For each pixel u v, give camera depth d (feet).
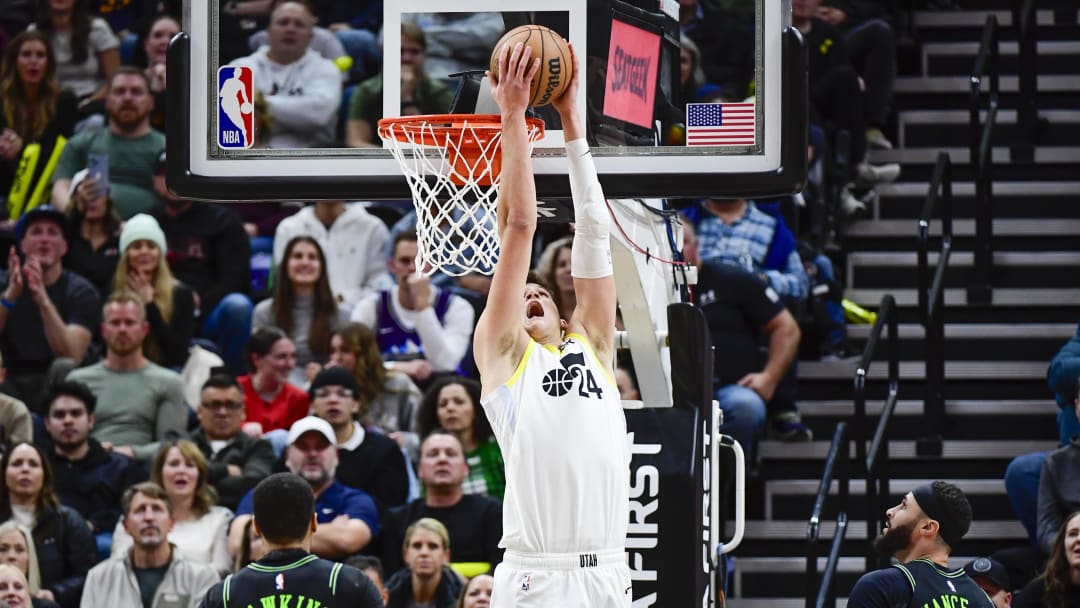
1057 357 65.62
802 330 76.69
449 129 36.73
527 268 33.35
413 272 73.05
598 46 37.65
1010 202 82.58
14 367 73.00
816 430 74.64
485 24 38.34
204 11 39.29
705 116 37.35
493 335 33.42
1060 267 79.36
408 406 70.59
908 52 90.99
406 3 38.63
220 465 65.46
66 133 83.61
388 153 38.75
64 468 65.87
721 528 62.90
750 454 68.13
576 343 34.35
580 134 34.86
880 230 82.64
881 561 64.44
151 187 80.38
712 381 43.86
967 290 77.97
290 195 38.86
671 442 41.39
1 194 83.71
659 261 44.42
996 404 73.61
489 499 63.87
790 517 71.15
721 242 74.18
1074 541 55.77
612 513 33.94
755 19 37.29
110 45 88.38
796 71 37.01
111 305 69.77
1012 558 62.28
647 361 43.47
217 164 39.04
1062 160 83.30
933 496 46.68
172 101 38.96
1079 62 89.35
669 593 40.83
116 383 70.13
